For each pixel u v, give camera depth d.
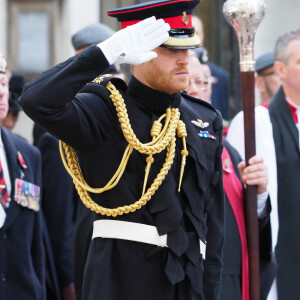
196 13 30.86
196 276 14.83
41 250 20.17
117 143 14.60
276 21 29.56
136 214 14.64
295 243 21.55
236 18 17.91
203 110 15.79
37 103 13.68
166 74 14.68
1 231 19.28
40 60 39.41
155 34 14.16
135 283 14.61
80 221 19.30
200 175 15.03
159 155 14.78
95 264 14.81
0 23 38.91
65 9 36.94
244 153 19.81
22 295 19.34
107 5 32.34
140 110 14.93
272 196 21.25
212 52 30.83
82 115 14.21
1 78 19.22
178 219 14.70
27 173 19.97
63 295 22.31
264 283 19.45
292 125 21.81
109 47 13.96
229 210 18.89
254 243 18.55
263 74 26.56
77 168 14.98
